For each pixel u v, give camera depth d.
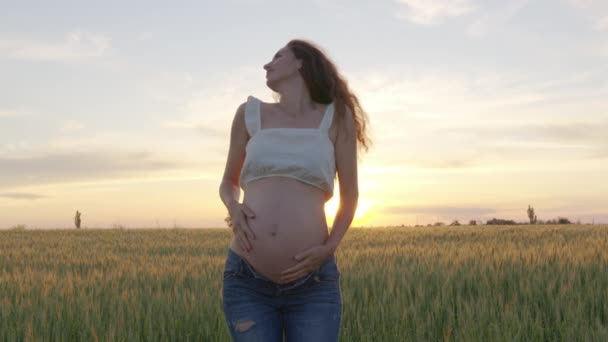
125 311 7.86
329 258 3.70
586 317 7.11
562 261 10.60
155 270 12.05
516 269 9.70
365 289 8.38
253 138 3.76
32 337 6.54
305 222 3.63
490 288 8.61
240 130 3.88
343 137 3.80
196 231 32.75
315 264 3.58
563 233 22.33
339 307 3.69
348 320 7.00
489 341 6.26
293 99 3.81
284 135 3.69
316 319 3.60
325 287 3.64
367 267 11.27
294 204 3.65
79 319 7.52
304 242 3.61
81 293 8.95
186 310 7.59
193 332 7.01
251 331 3.63
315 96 3.83
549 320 7.26
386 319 7.11
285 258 3.59
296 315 3.65
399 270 10.32
